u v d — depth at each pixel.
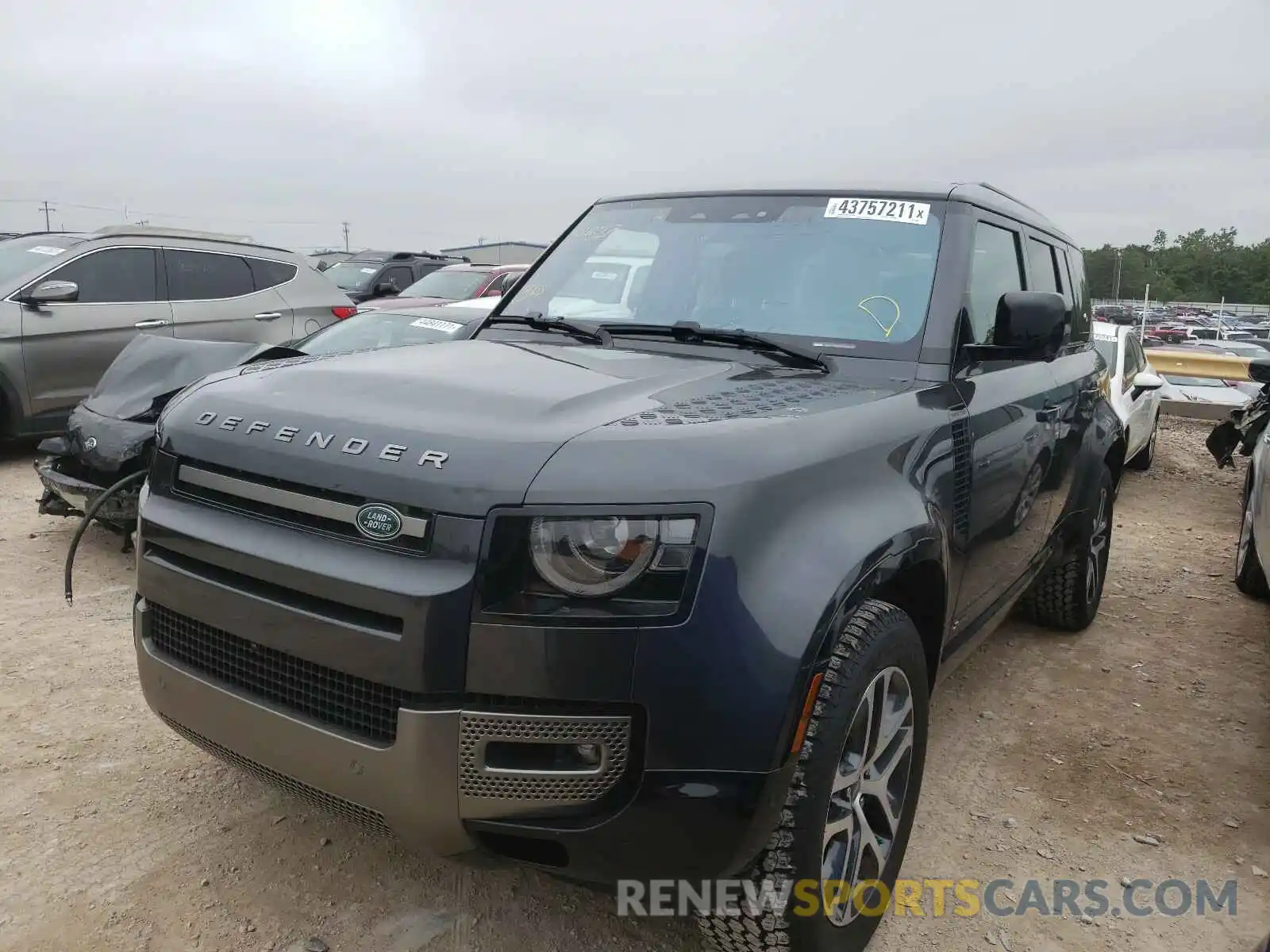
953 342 2.87
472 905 2.58
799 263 3.14
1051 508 3.86
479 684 1.88
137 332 8.06
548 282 3.55
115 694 3.73
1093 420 4.39
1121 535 7.05
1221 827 3.13
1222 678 4.35
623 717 1.87
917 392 2.68
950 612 2.76
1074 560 4.54
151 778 3.14
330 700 2.05
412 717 1.89
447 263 17.69
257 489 2.16
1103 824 3.12
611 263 3.45
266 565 2.08
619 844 1.90
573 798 1.90
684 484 1.89
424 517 1.91
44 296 7.51
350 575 1.96
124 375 5.21
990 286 3.25
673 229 3.44
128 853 2.74
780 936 2.06
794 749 1.93
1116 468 5.01
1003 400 3.12
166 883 2.62
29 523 6.00
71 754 3.27
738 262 3.22
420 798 1.92
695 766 1.87
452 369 2.55
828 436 2.21
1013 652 4.60
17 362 7.43
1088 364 4.55
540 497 1.86
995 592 3.38
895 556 2.19
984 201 3.36
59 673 3.89
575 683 1.85
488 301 8.22
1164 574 6.00
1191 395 13.30
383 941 2.43
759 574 1.91
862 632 2.14
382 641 1.92
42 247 8.05
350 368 2.54
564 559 1.85
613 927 2.51
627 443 1.96
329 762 2.03
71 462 5.20
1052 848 2.98
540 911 2.57
